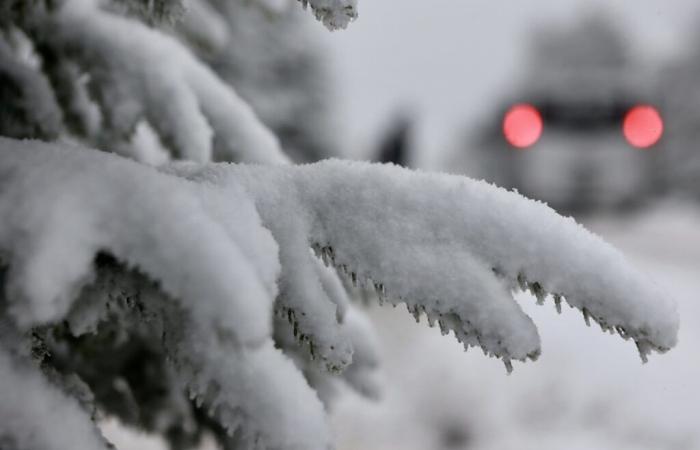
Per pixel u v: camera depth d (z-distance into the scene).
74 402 0.92
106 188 0.87
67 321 0.85
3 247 0.81
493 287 1.00
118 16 1.81
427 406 6.89
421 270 1.01
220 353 0.81
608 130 10.41
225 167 1.10
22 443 0.87
